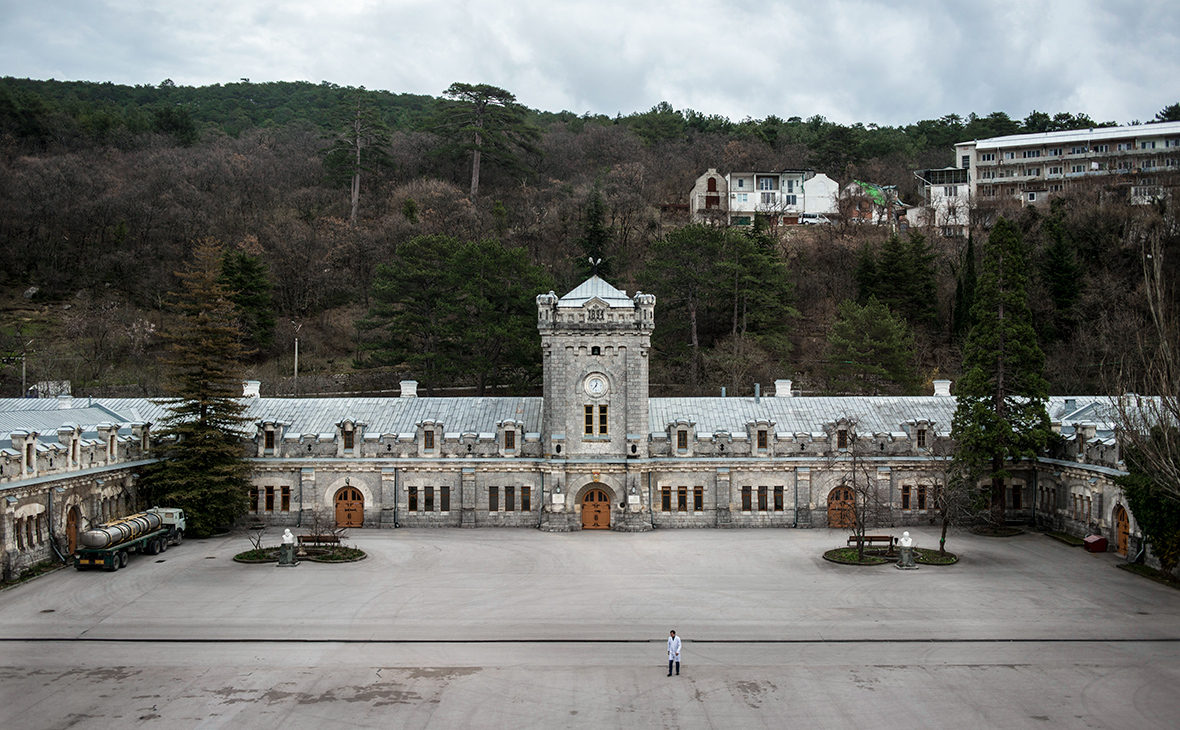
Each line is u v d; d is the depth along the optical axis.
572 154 196.00
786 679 40.03
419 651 43.53
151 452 70.94
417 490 73.94
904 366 105.19
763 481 73.75
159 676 40.00
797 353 123.62
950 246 149.25
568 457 72.38
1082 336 108.00
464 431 75.25
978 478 70.25
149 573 57.38
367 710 36.44
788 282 122.00
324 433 74.88
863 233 151.50
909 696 38.06
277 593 53.06
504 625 47.47
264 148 183.25
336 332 131.75
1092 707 36.84
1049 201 155.38
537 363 101.88
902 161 199.50
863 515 62.16
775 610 50.19
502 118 169.12
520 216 154.88
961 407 72.00
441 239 108.06
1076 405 78.81
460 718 35.72
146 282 134.88
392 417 76.81
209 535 69.50
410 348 108.75
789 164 193.25
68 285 135.88
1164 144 173.12
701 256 117.19
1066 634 45.94
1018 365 70.88
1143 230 124.06
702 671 41.00
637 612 49.84
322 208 162.50
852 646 44.38
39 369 107.25
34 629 46.00
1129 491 57.97
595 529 72.69
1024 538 68.50
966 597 52.47
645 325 72.25
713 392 109.81
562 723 35.31
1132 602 51.25
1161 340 50.41
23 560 55.12
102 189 147.38
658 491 73.81
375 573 58.03
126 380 110.25
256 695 37.94
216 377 70.19
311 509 73.38
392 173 175.12
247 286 117.56
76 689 38.38
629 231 151.12
